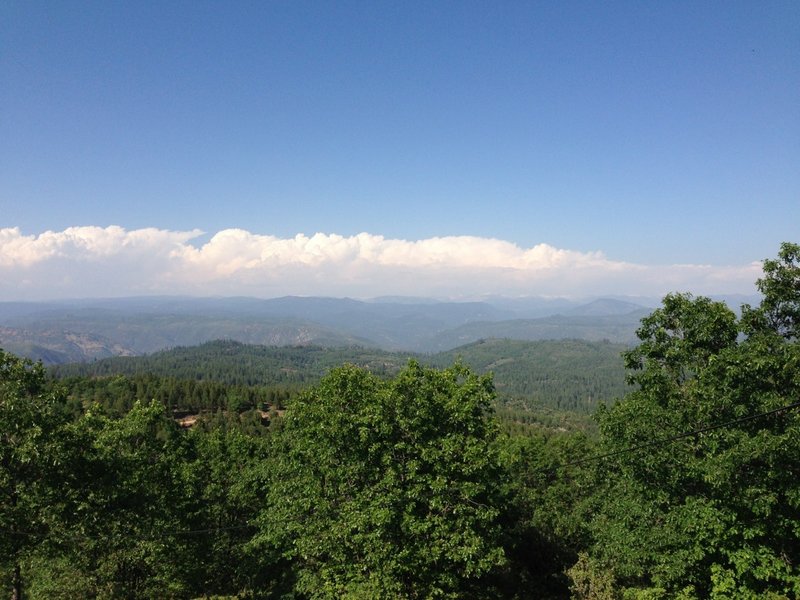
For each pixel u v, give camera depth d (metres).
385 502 18.05
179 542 23.06
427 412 19.89
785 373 15.83
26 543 18.22
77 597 20.62
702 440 17.22
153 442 23.62
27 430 17.83
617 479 21.84
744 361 16.12
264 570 27.81
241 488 27.84
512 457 24.14
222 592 28.92
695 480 17.58
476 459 18.89
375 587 18.00
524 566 32.25
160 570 22.75
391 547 17.95
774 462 14.95
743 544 16.20
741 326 18.22
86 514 19.22
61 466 18.70
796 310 17.66
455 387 21.73
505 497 27.67
